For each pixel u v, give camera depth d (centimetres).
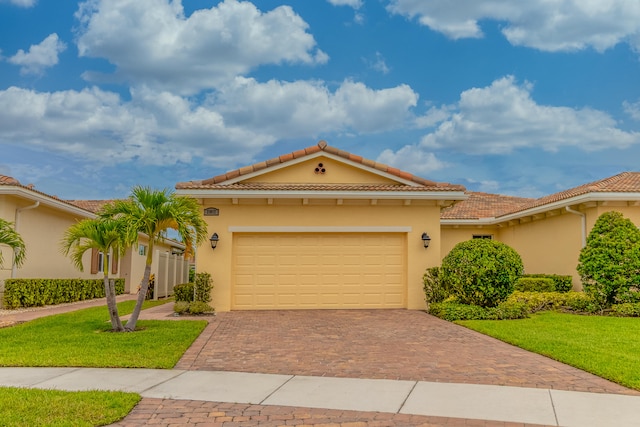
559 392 652
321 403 608
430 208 1623
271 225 1578
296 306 1583
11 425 507
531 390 662
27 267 1803
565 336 1037
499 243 1406
